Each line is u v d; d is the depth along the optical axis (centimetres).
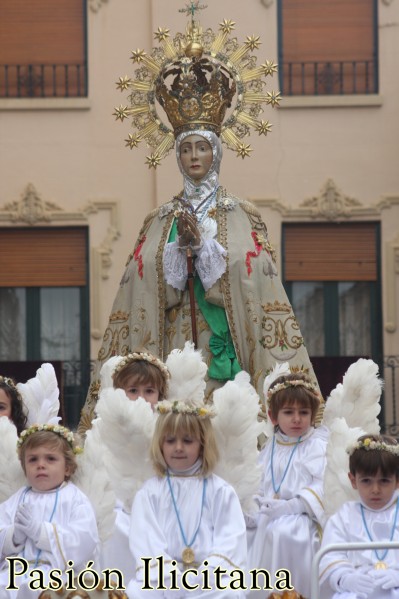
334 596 1072
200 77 1614
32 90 2642
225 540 1059
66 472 1102
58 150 2619
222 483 1085
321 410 1359
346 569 1075
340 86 2625
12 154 2620
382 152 2606
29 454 1091
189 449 1078
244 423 1145
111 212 2605
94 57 2633
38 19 2653
